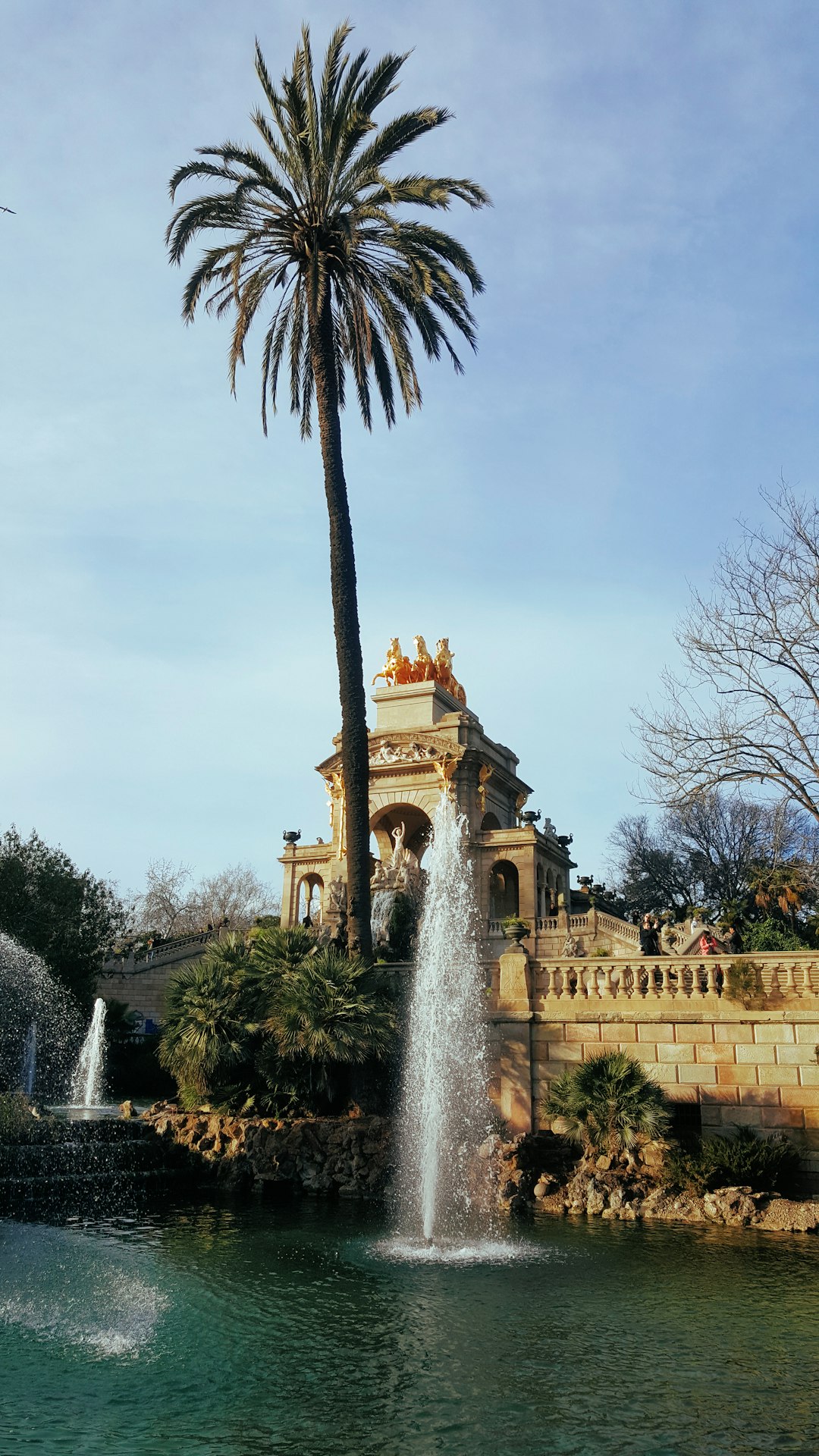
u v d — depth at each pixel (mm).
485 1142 24859
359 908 29359
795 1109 24109
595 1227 21391
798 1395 11984
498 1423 11125
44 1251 18531
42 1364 12773
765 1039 24703
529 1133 25453
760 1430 10984
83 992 46594
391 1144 25516
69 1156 24062
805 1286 16688
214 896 112750
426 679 77812
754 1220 21531
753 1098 24516
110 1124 26422
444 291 32625
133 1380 12297
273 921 67875
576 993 26828
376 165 30953
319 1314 15023
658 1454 10398
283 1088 27500
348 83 30688
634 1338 14031
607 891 81188
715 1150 23422
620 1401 11805
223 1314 14922
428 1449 10445
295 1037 26531
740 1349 13594
